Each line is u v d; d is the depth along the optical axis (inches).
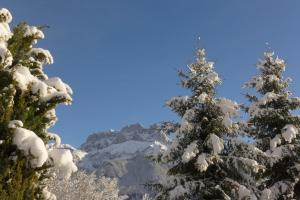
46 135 267.1
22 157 234.1
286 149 733.3
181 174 655.8
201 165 599.8
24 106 251.8
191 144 625.9
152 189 660.7
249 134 807.7
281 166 757.9
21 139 231.6
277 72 847.1
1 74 251.8
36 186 251.6
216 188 609.9
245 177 658.8
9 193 223.3
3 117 238.2
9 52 253.3
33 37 285.4
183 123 641.0
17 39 280.7
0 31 257.8
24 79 251.9
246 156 655.1
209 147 636.7
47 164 240.7
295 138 767.7
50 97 263.7
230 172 656.4
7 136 235.3
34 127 256.8
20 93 259.0
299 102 781.9
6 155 234.4
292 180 742.5
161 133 691.4
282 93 826.2
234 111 659.4
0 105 241.6
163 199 644.1
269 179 769.6
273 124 799.1
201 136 670.5
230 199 605.9
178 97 696.4
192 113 656.4
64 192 1151.6
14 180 227.0
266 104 813.2
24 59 282.8
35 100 261.1
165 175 666.8
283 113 783.1
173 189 629.0
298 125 773.3
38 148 229.5
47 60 294.4
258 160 677.9
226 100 670.5
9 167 233.0
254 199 614.9
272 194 723.4
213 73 696.4
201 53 725.3
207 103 673.6
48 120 272.8
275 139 752.3
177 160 664.4
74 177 1269.7
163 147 679.1
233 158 642.2
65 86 285.0
